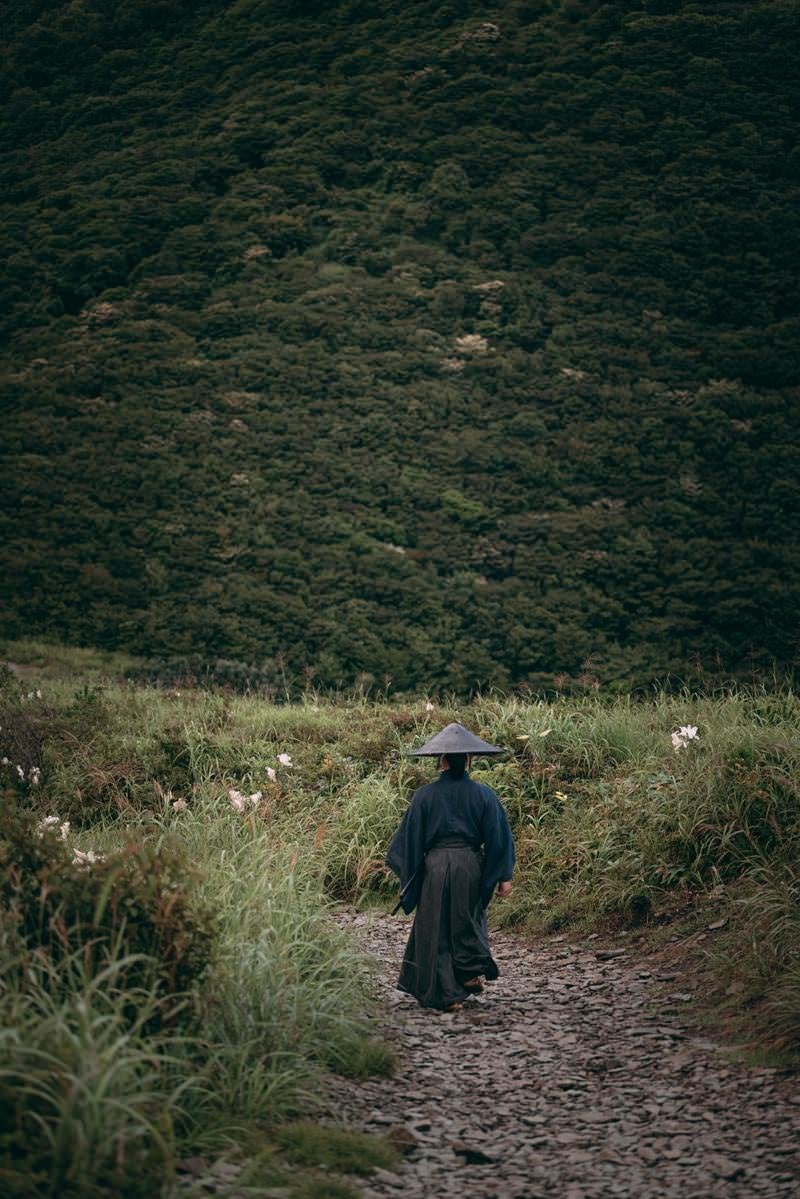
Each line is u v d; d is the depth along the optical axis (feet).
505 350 182.39
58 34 282.77
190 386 171.53
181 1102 12.71
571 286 197.06
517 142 229.86
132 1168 10.46
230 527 141.59
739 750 25.76
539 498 150.92
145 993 12.69
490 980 20.92
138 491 146.51
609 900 24.44
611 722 32.99
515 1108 14.82
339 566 134.62
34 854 13.93
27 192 238.68
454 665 116.16
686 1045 17.03
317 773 34.06
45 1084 10.39
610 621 125.70
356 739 36.70
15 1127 10.23
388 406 167.63
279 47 265.75
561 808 29.60
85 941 13.32
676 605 126.72
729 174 217.97
